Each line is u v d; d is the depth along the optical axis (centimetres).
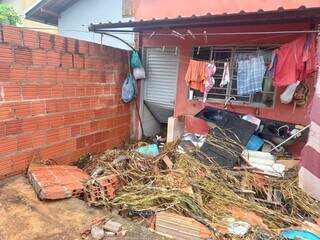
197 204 328
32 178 349
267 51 490
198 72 499
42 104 397
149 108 664
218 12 531
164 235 273
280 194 377
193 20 433
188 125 561
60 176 365
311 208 353
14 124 361
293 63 403
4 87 341
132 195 341
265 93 505
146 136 680
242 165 444
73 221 280
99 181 351
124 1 654
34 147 396
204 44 546
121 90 573
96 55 487
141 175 394
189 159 428
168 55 598
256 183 398
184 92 586
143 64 624
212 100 557
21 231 260
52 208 302
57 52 408
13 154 366
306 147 345
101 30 518
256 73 447
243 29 500
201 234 275
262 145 484
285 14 371
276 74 424
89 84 482
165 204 324
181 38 565
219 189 365
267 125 492
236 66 522
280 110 492
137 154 460
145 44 615
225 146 459
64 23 757
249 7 501
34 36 369
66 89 435
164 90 620
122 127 598
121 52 553
